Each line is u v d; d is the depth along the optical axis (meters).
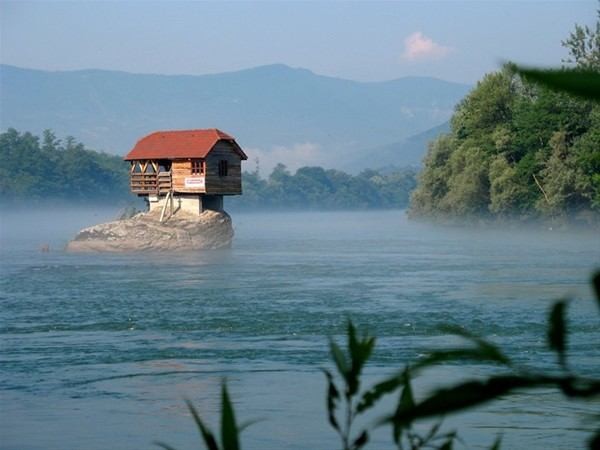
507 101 177.00
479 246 133.25
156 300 67.06
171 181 125.62
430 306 60.06
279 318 55.59
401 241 156.12
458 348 2.79
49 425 29.50
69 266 103.31
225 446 2.89
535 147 161.25
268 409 31.11
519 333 47.16
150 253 123.00
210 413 30.80
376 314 56.31
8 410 31.95
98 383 36.56
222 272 92.44
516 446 24.61
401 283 77.62
